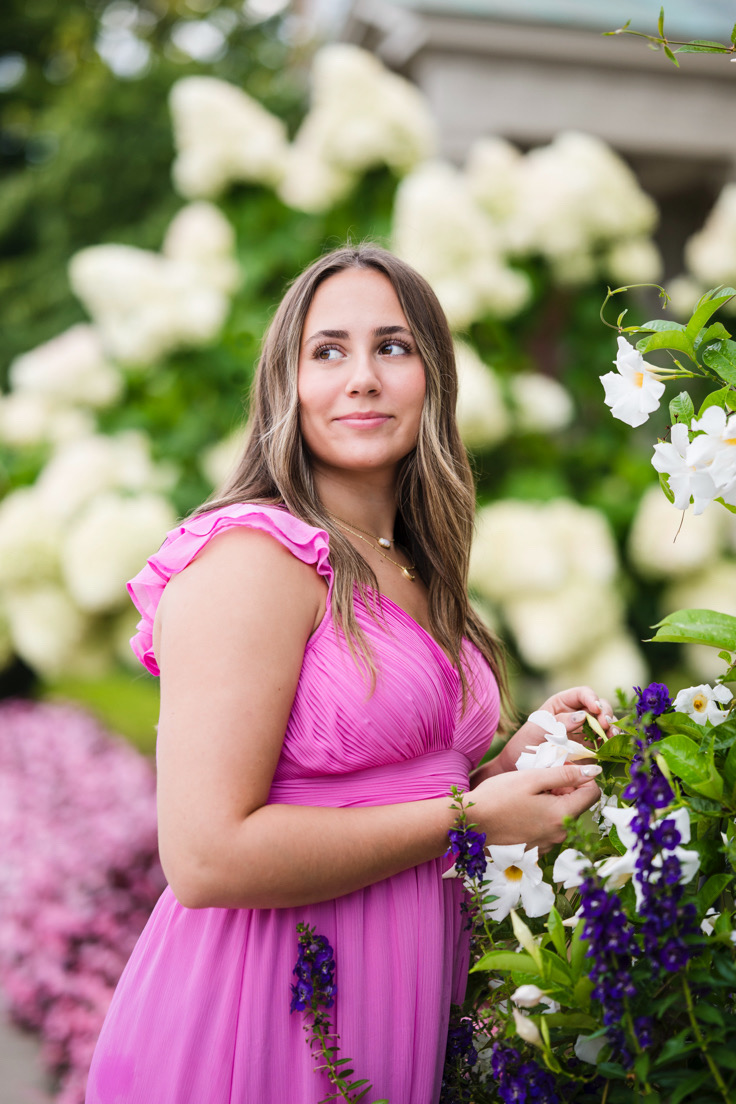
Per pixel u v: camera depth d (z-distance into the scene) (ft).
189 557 4.11
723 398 3.83
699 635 4.01
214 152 14.62
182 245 14.99
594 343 15.02
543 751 4.38
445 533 5.11
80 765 14.51
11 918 10.70
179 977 4.27
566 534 12.86
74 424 15.66
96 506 13.94
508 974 3.94
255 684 3.87
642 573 14.20
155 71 38.91
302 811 3.93
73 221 38.32
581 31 18.38
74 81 41.81
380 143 14.47
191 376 14.64
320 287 4.84
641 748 3.64
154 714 16.42
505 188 14.44
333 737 4.12
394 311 4.83
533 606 12.41
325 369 4.74
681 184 22.59
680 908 3.25
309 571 4.17
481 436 12.74
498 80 18.79
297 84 37.55
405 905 4.28
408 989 4.21
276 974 4.11
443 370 5.12
